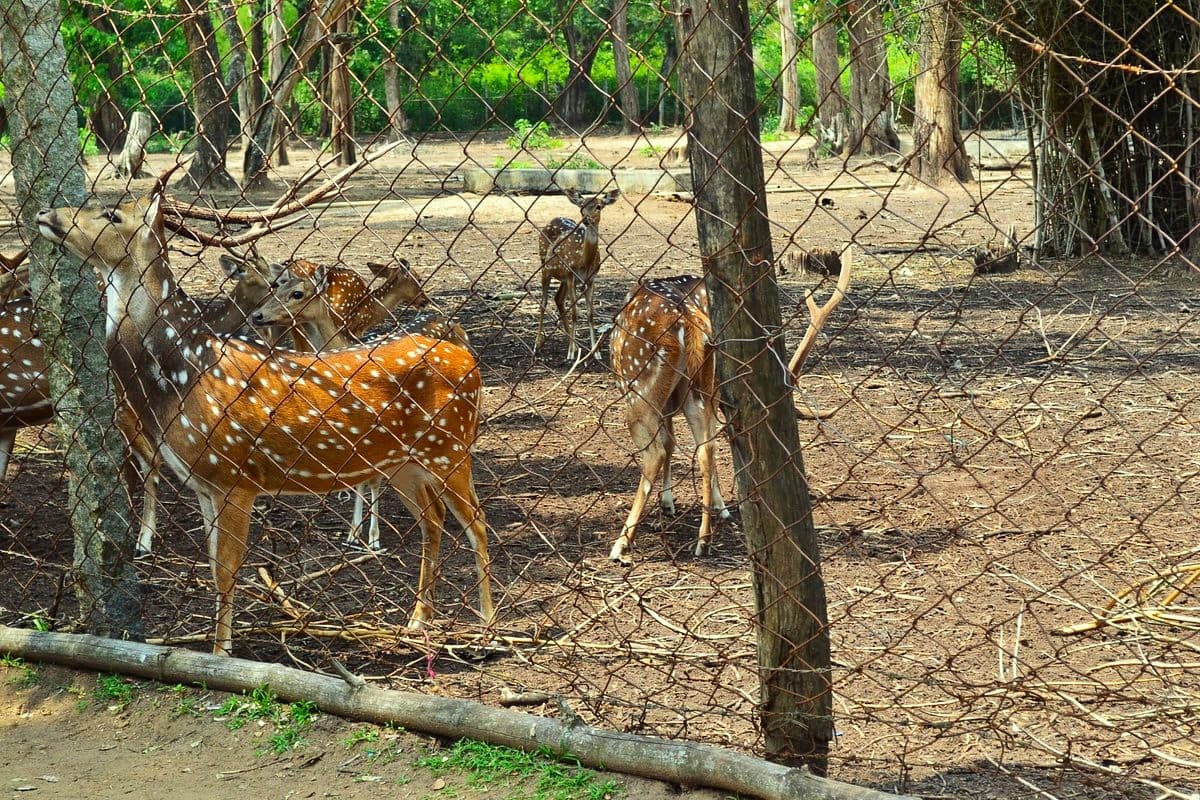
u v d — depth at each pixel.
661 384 6.23
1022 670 4.70
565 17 3.46
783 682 3.61
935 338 11.73
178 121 34.50
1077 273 15.12
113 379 4.91
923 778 3.81
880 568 6.08
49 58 4.77
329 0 4.24
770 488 3.48
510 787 3.80
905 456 8.10
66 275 4.79
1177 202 15.30
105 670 4.73
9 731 4.43
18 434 8.70
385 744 4.12
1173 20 13.70
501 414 9.58
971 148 26.66
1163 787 3.66
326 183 4.50
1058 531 6.50
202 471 4.86
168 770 4.08
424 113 44.59
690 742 3.72
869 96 28.61
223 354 4.83
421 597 5.25
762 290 3.38
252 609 5.49
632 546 6.57
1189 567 5.32
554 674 4.67
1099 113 14.47
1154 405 9.05
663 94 3.39
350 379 4.80
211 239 4.86
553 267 11.31
